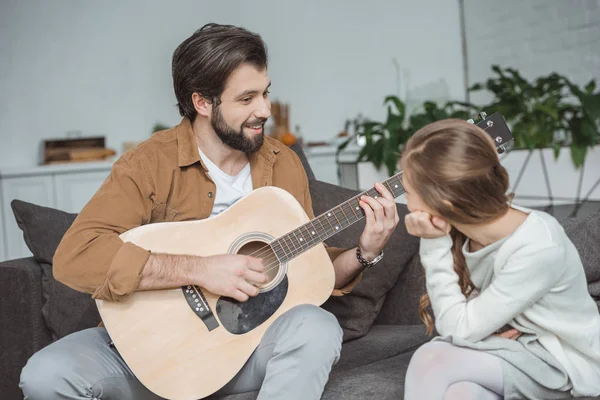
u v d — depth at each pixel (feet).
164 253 5.79
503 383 4.67
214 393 5.96
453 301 4.89
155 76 17.35
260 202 6.23
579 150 11.00
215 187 6.49
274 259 6.01
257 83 6.23
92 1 16.69
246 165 6.76
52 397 5.58
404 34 19.47
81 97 16.70
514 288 4.64
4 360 7.25
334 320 5.62
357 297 7.05
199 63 6.22
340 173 11.89
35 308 7.34
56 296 7.29
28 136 16.28
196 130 6.61
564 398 4.78
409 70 19.52
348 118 19.12
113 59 16.96
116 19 16.93
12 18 16.10
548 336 4.84
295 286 5.99
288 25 18.51
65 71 16.55
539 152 11.27
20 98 16.21
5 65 16.08
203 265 5.71
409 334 6.84
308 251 6.13
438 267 4.98
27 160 16.30
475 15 19.17
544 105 12.36
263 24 18.26
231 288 5.68
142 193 6.23
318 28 18.80
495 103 12.91
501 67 18.53
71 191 15.05
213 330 5.74
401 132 11.26
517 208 4.99
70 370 5.60
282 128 17.63
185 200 6.42
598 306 5.65
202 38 6.28
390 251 7.17
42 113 16.37
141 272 5.59
